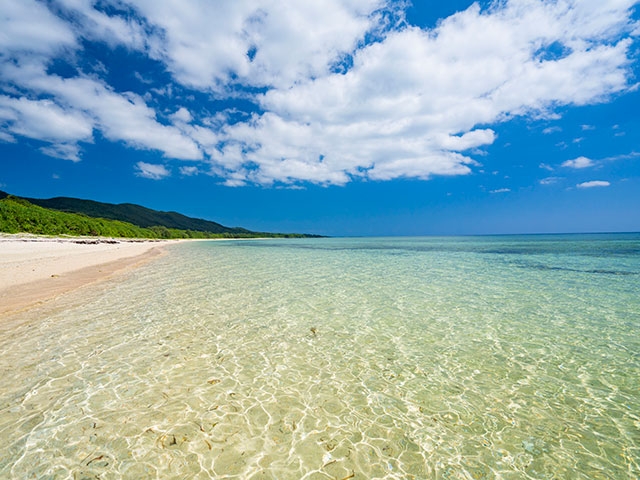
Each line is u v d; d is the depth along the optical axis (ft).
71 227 218.79
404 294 50.65
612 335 32.09
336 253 152.05
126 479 13.42
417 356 26.94
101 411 18.19
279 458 14.99
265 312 39.65
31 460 14.30
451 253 145.79
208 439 16.15
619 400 20.44
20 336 29.50
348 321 36.37
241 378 22.70
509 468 14.75
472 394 21.06
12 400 19.04
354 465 14.70
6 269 66.74
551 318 37.78
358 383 22.30
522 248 179.93
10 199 217.36
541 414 18.93
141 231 368.68
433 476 14.14
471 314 39.40
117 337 29.89
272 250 181.57
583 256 120.26
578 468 14.82
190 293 50.08
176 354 26.50
